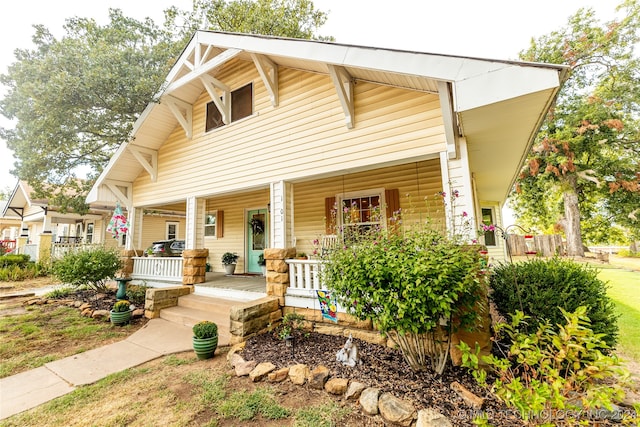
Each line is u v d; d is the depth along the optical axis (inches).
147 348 164.6
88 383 124.8
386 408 93.0
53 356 154.3
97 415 101.0
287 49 176.4
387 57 138.6
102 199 306.3
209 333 151.0
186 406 104.9
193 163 274.4
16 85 284.4
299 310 188.1
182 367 139.0
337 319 169.5
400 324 106.7
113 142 389.7
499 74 109.5
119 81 271.7
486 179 291.1
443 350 127.2
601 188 573.9
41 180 363.9
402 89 166.1
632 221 582.9
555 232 721.0
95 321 215.8
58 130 284.0
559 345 77.4
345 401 103.7
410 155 159.6
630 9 529.3
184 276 266.2
